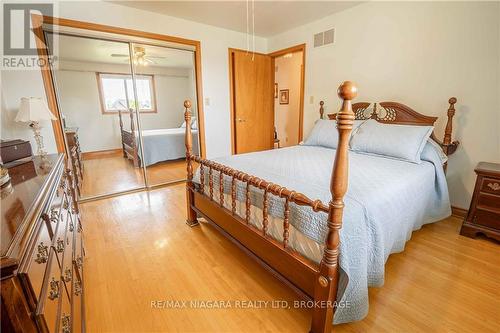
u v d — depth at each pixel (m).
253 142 4.36
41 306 0.65
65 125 3.03
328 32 3.29
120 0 2.72
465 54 2.23
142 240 2.12
